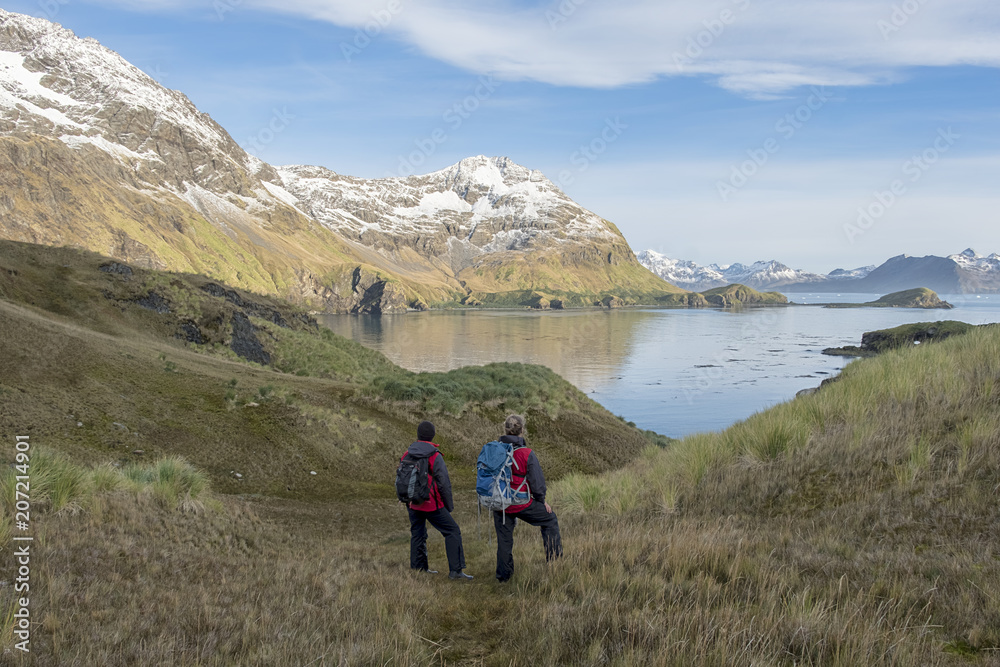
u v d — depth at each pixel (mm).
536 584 5582
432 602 5449
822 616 3705
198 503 9797
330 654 3719
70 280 37281
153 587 5105
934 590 4051
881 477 7125
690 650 3430
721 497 8211
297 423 22500
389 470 22328
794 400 12500
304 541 9750
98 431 17281
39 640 3631
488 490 6062
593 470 27203
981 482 6059
